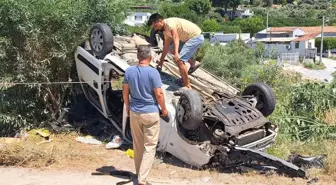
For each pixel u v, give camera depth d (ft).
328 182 21.89
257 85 26.14
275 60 59.67
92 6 29.40
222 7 364.17
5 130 28.48
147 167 19.45
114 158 24.70
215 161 23.26
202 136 24.00
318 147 27.73
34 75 28.25
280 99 36.45
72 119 29.89
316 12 383.65
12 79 28.25
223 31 266.16
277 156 25.38
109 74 27.14
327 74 150.71
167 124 24.04
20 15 26.91
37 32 27.37
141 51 19.40
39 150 24.22
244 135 23.18
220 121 23.27
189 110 22.67
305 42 232.53
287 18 352.49
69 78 29.86
